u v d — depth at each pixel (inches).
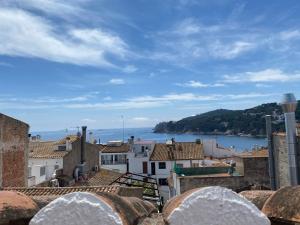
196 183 987.9
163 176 2170.3
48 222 93.8
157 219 153.6
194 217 92.5
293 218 104.7
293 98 630.5
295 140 626.5
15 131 847.7
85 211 93.3
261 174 962.1
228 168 1213.1
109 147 2418.8
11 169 822.5
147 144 2506.2
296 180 618.8
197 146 2266.2
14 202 112.2
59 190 659.4
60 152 1584.6
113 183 1412.4
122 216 107.1
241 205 92.5
